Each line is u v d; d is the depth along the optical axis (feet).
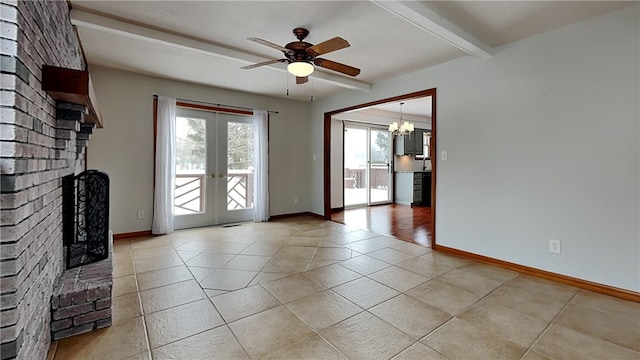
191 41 9.62
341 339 5.92
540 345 5.76
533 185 9.49
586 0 7.38
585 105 8.43
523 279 9.13
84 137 8.45
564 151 8.84
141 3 7.59
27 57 4.16
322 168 18.61
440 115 11.96
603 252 8.21
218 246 12.34
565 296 7.94
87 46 10.33
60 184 6.61
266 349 5.60
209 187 16.20
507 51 9.95
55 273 6.18
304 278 9.02
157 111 13.99
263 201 17.52
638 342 5.87
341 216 19.43
